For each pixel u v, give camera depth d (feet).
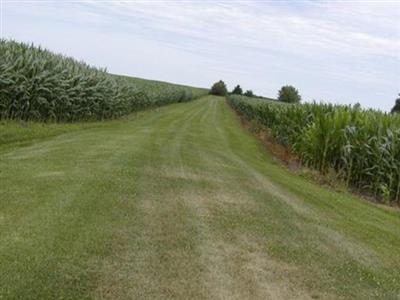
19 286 14.65
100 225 21.18
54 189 26.50
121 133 60.75
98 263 17.15
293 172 53.47
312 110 68.18
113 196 26.40
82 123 72.18
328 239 24.49
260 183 38.09
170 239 20.81
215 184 34.40
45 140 48.91
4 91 56.39
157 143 52.90
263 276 18.15
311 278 18.61
